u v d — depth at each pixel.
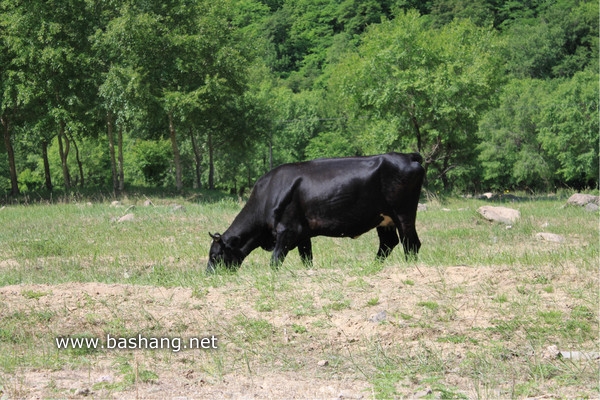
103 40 39.09
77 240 20.36
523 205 29.98
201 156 64.75
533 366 7.51
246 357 8.07
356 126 68.19
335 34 120.31
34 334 9.00
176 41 39.81
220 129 51.81
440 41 46.56
